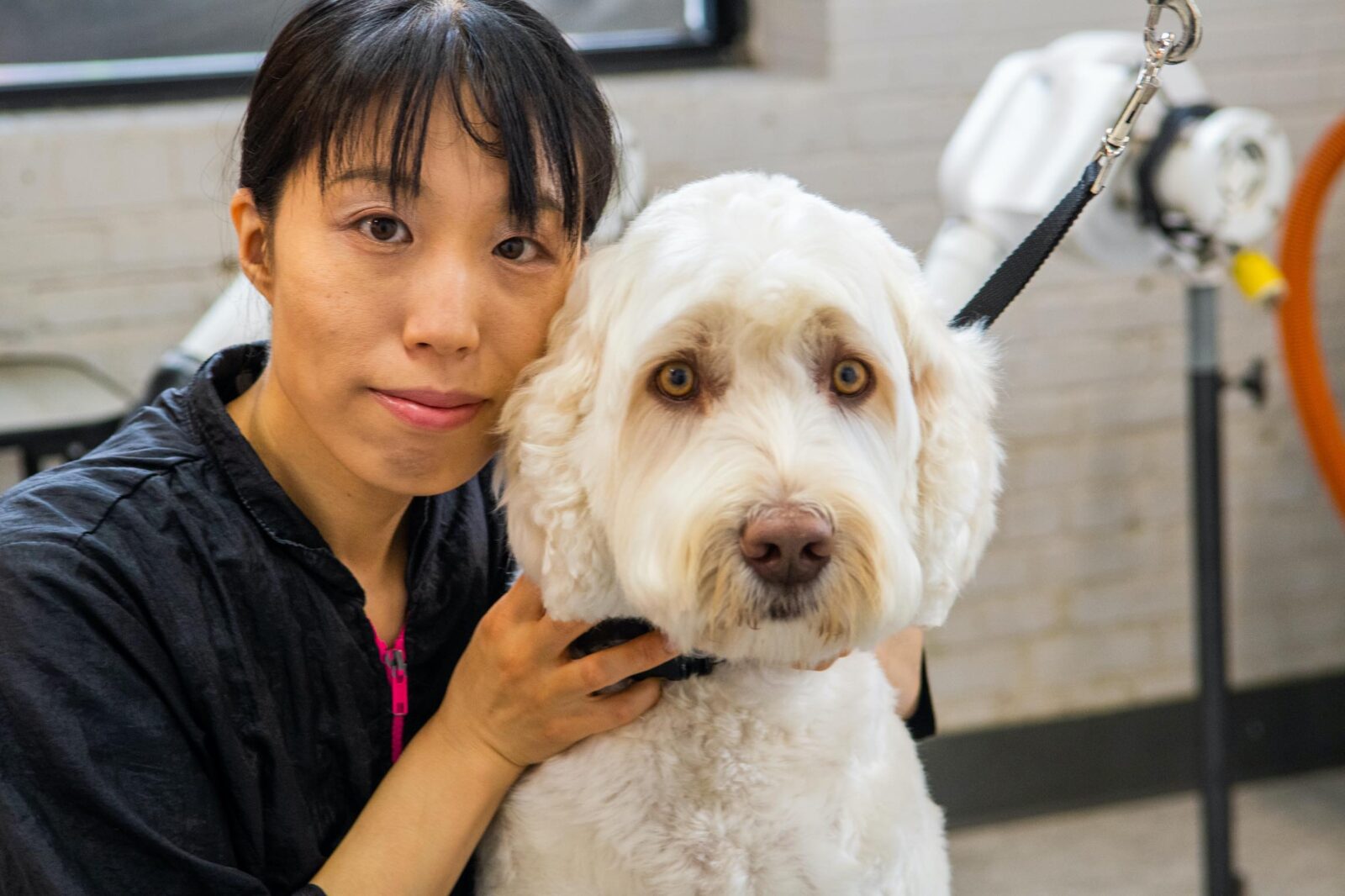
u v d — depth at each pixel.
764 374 1.06
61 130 2.62
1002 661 3.24
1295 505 3.34
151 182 2.67
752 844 1.12
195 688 1.07
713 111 2.89
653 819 1.13
